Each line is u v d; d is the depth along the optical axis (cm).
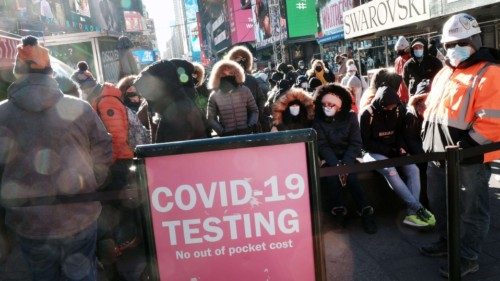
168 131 357
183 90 362
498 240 374
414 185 441
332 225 450
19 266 345
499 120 282
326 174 241
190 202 220
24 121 233
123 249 380
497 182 514
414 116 445
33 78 230
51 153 235
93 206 248
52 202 233
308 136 217
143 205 219
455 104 300
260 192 221
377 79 462
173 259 224
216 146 215
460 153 256
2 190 237
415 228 420
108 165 264
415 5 796
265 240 225
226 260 225
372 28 971
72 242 241
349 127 443
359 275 343
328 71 917
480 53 292
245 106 505
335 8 2156
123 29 4831
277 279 228
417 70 626
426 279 329
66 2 2762
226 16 5794
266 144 217
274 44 2727
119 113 373
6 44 648
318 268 226
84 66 460
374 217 461
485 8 706
